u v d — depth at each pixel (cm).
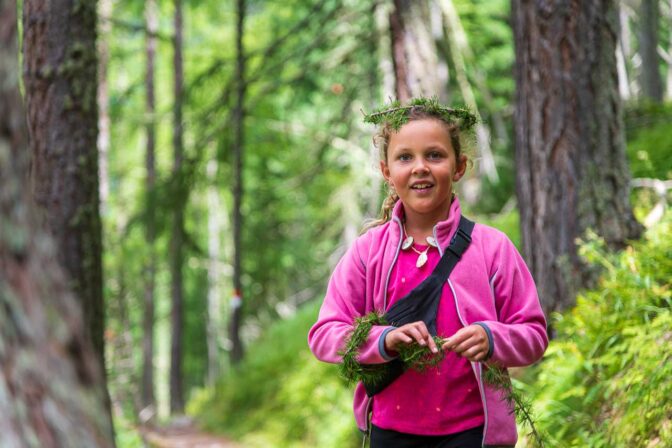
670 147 739
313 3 1437
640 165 718
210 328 2894
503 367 233
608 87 516
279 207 2062
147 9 1966
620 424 359
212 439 1286
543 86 520
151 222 1183
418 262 241
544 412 409
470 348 220
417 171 239
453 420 236
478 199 1224
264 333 1752
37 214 142
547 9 518
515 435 239
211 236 2758
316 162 1577
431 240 241
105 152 1875
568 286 506
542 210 519
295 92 1379
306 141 1791
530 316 238
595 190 508
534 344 230
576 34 513
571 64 514
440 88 849
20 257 132
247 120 1738
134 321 2605
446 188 241
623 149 519
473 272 237
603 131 513
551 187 516
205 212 2809
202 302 3088
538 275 522
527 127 532
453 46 997
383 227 254
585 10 513
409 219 249
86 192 556
